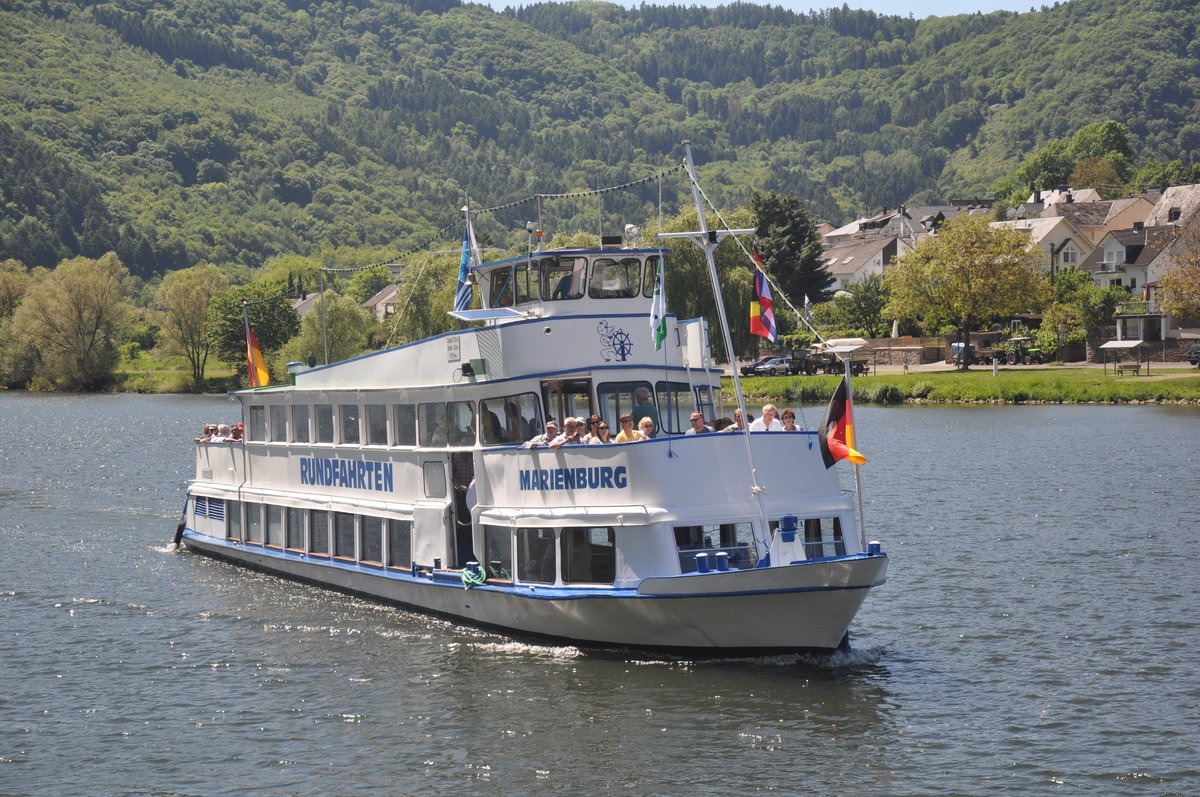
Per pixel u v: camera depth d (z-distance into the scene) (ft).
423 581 102.58
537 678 88.53
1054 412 305.12
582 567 90.58
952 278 418.72
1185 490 174.40
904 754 75.46
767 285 88.99
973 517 156.97
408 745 78.33
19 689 91.56
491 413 96.89
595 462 88.89
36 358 557.74
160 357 616.80
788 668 89.25
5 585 125.70
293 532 121.60
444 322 329.11
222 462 135.54
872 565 83.87
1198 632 100.37
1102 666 91.76
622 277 98.58
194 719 84.33
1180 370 374.84
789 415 93.30
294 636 102.01
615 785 71.97
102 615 112.27
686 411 97.66
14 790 73.61
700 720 80.43
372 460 108.78
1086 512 158.10
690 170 88.58
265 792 72.49
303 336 436.35
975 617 106.22
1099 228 654.53
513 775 73.61
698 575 84.58
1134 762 74.13
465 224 118.62
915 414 312.91
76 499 196.85
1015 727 79.66
